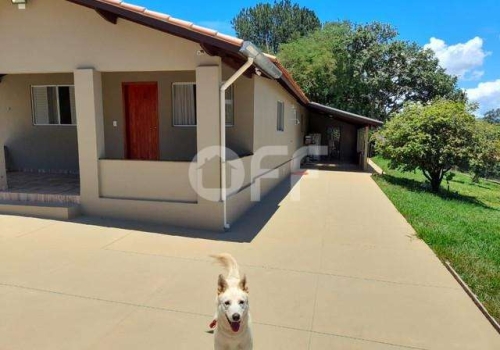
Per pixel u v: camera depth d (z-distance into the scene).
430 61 29.08
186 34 6.00
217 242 6.10
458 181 20.38
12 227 6.56
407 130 12.92
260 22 42.34
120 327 3.53
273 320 3.72
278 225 7.27
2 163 7.99
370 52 27.94
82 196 7.27
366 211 8.66
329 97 29.30
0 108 10.33
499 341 3.42
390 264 5.25
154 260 5.23
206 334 3.43
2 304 3.92
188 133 9.37
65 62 7.03
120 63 6.84
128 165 7.06
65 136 10.27
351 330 3.57
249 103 8.90
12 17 7.07
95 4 6.26
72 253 5.42
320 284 4.57
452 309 3.99
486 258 5.43
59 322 3.59
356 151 21.77
